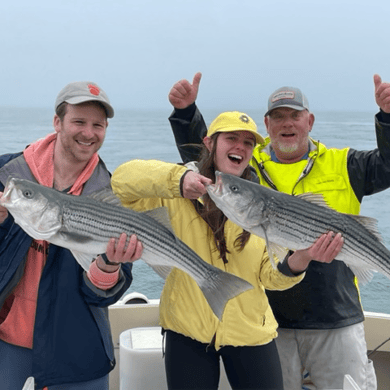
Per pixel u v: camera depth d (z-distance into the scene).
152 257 2.96
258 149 4.37
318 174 4.10
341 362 3.94
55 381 3.01
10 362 3.09
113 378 4.84
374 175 3.96
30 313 3.06
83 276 3.03
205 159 3.35
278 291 3.96
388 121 3.74
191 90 4.03
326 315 3.89
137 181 3.02
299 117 4.04
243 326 3.19
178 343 3.24
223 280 2.97
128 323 5.00
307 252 3.11
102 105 3.12
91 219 2.84
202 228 3.29
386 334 4.92
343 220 3.17
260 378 3.19
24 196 2.74
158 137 69.75
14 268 2.97
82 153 3.11
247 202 3.00
